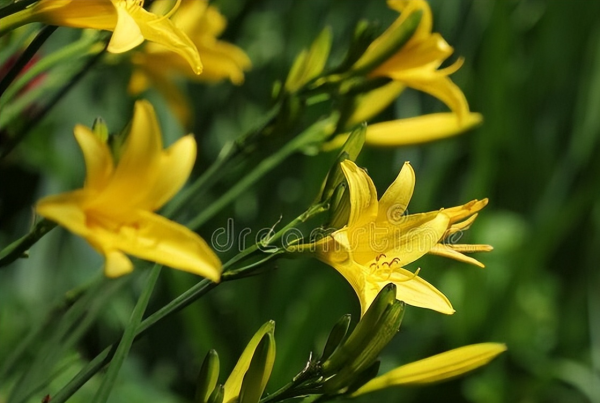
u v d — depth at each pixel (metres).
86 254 1.65
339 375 0.85
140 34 0.77
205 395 0.84
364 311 0.84
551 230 1.93
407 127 1.08
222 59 1.09
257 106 2.03
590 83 2.16
